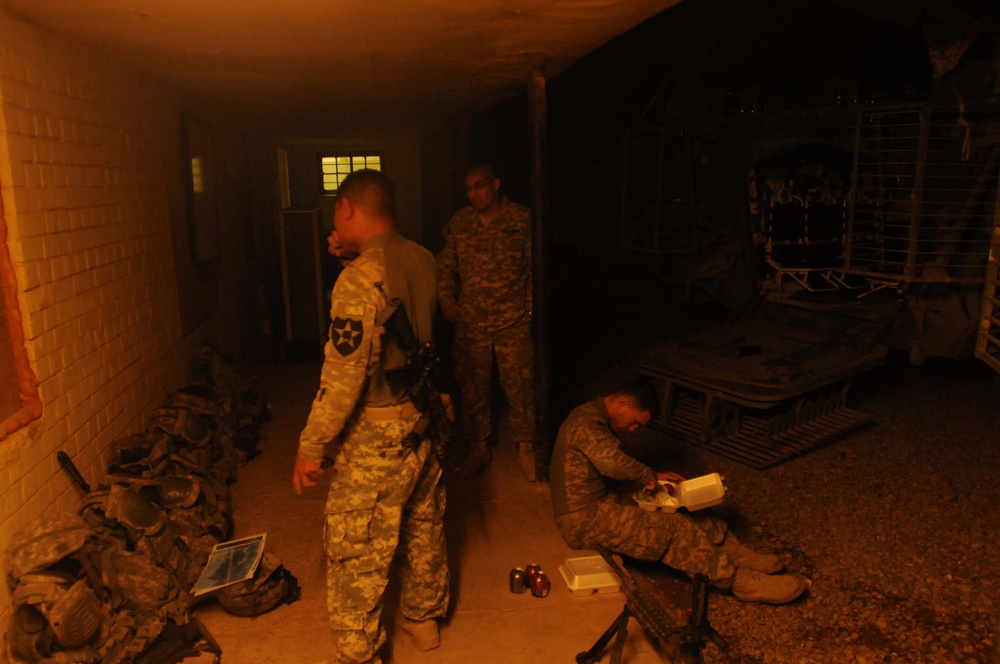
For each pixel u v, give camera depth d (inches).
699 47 292.7
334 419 92.9
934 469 183.0
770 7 274.1
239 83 202.7
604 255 415.5
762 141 263.6
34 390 113.0
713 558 123.0
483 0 116.6
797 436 196.9
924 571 135.5
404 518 106.0
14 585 100.9
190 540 128.6
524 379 172.7
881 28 275.3
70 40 136.7
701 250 296.4
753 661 110.7
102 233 148.8
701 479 127.3
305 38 142.1
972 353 233.3
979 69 215.5
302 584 130.1
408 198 596.4
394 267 98.5
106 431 143.5
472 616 120.5
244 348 307.7
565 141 445.7
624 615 102.2
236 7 116.6
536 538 146.8
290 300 289.1
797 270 268.8
